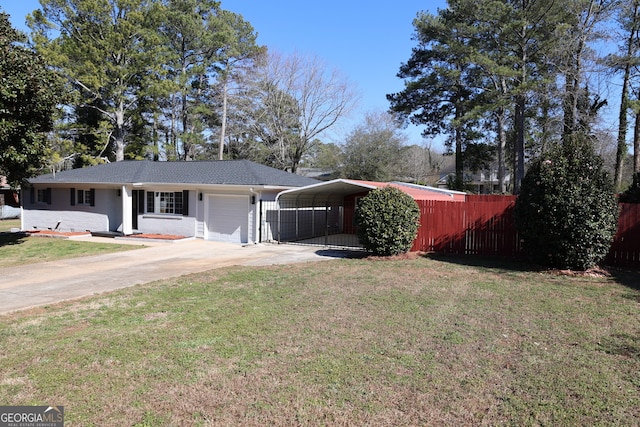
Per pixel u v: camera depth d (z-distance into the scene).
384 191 12.38
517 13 22.59
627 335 5.54
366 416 3.55
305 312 6.52
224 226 17.14
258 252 14.08
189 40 35.56
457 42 25.97
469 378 4.26
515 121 26.84
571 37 22.06
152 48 29.95
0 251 14.52
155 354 4.82
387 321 6.07
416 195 15.74
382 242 12.12
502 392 3.97
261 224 16.41
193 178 17.72
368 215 12.15
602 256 9.94
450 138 35.25
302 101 36.12
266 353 4.86
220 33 34.53
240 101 36.16
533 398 3.87
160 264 11.77
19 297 7.88
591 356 4.84
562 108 23.72
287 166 37.53
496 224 12.60
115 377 4.24
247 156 38.00
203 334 5.50
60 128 28.62
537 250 10.47
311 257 12.82
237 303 7.09
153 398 3.83
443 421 3.49
